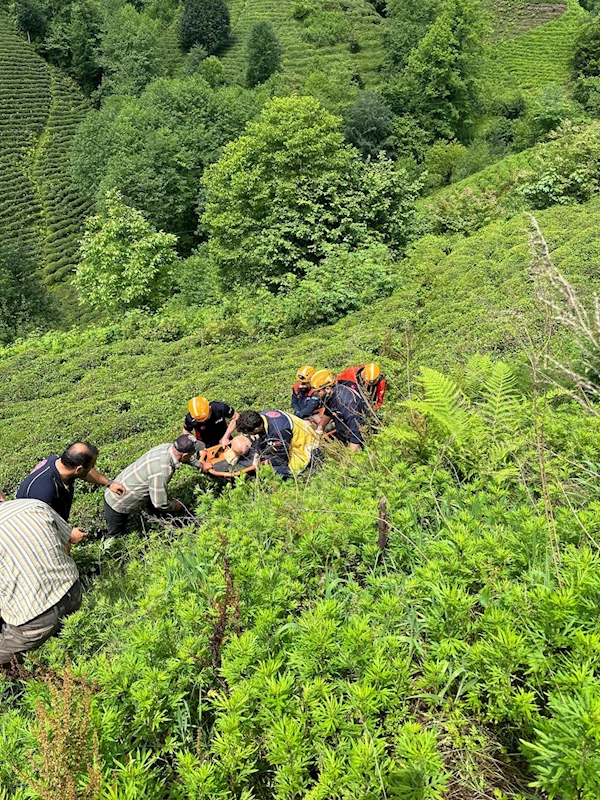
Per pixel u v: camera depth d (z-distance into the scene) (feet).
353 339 40.06
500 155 152.15
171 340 59.52
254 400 33.94
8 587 13.05
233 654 8.33
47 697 9.12
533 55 201.36
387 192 75.31
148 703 7.98
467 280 48.06
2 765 7.86
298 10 253.24
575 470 12.42
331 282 54.90
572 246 45.62
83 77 230.68
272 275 74.43
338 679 8.22
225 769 7.11
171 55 248.93
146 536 19.45
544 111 141.49
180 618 9.82
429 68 180.65
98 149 161.99
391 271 57.47
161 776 8.17
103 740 7.62
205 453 21.20
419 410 15.71
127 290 90.48
